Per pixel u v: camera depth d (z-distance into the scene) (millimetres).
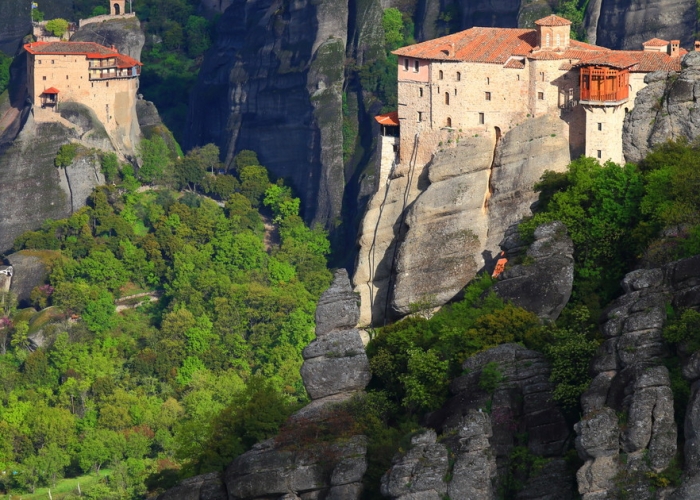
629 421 194250
